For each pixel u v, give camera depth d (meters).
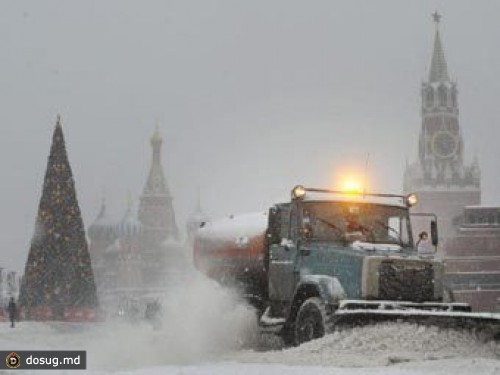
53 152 62.91
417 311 18.89
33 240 61.75
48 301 60.47
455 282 172.38
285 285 23.84
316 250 22.86
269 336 25.09
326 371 15.30
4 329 45.22
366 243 23.22
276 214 24.53
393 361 17.34
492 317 17.00
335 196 24.08
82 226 62.62
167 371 16.09
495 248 172.38
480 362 16.12
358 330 19.42
